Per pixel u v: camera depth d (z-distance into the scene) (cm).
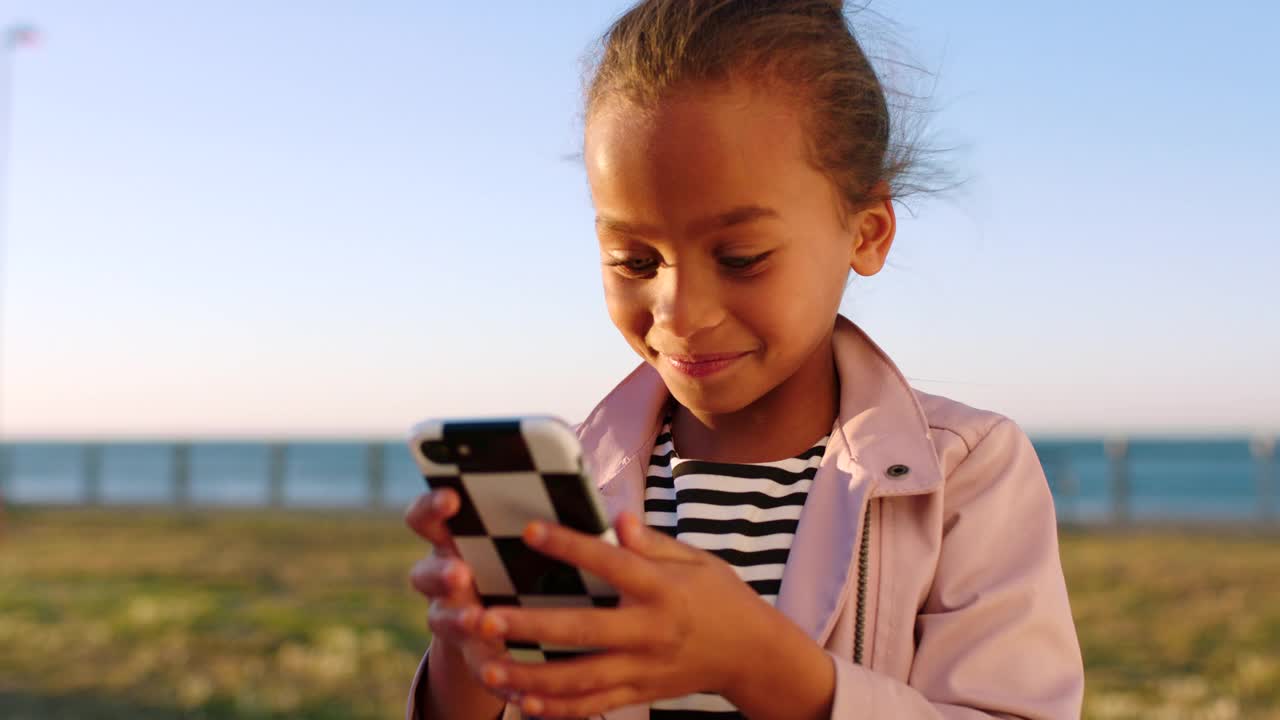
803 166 111
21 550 1445
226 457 4725
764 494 125
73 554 1390
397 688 642
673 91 108
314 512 2078
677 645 86
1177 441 4612
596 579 92
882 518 121
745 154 107
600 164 111
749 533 123
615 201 110
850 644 116
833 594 117
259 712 583
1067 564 1202
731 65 108
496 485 90
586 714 86
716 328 110
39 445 5234
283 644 768
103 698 614
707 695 116
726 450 130
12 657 724
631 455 134
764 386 114
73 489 3616
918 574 119
